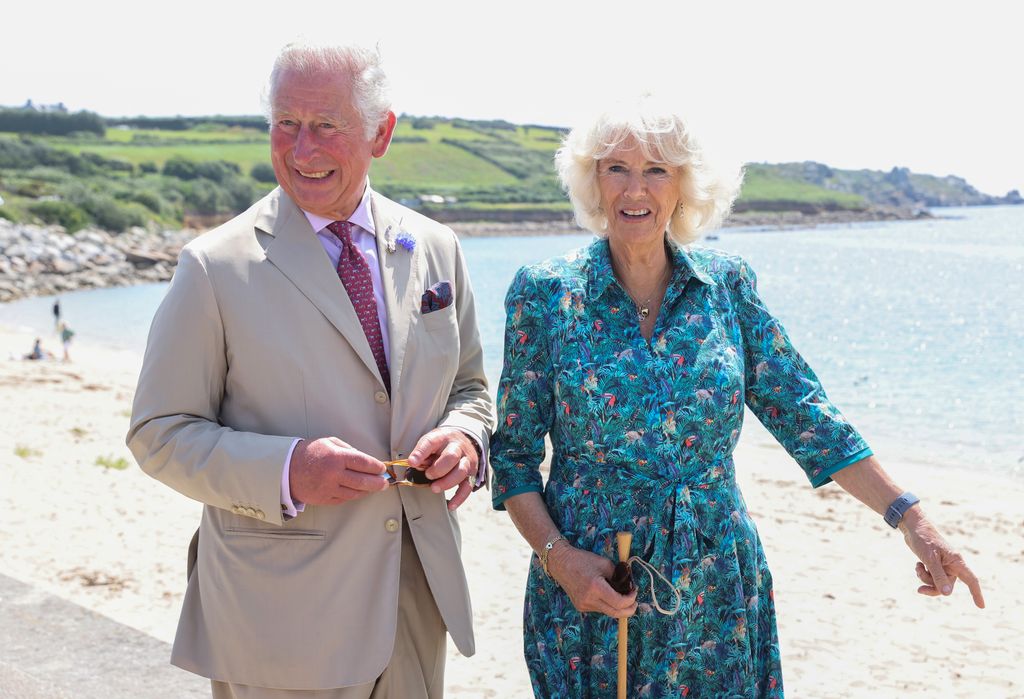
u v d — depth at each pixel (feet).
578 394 7.93
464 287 9.08
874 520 27.27
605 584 7.59
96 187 303.07
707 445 7.99
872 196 583.17
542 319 8.16
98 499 28.14
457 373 9.04
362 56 7.98
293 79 7.80
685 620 7.85
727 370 8.02
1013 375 78.38
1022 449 49.47
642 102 7.96
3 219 208.54
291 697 7.98
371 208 8.55
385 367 8.26
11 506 27.02
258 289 7.88
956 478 41.06
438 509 8.43
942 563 7.82
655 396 7.90
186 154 417.90
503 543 23.44
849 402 65.98
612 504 7.95
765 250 274.36
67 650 11.84
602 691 7.96
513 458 8.30
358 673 7.88
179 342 7.73
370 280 8.28
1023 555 24.61
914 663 16.69
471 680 14.96
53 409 48.75
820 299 143.54
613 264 8.35
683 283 8.16
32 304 160.66
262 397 7.89
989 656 17.04
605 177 8.07
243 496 7.52
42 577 20.84
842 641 17.78
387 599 7.98
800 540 25.13
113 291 186.29
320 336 7.94
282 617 7.84
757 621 8.17
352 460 7.45
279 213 8.18
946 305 135.23
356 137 7.94
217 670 8.06
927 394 69.36
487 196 435.53
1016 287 162.30
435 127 538.06
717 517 8.02
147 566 21.88
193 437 7.63
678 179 8.14
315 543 7.86
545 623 8.18
